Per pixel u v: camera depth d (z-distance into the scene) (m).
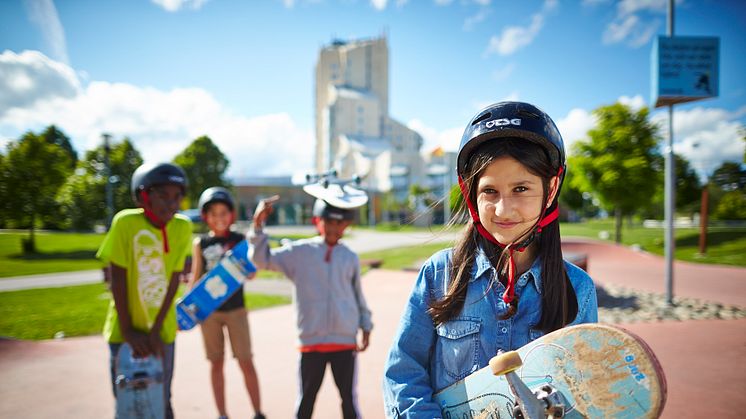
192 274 3.51
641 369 0.84
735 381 3.09
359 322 2.94
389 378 1.19
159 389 2.27
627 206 15.98
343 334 2.71
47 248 18.91
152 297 2.43
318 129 107.12
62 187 16.22
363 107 92.25
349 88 97.31
